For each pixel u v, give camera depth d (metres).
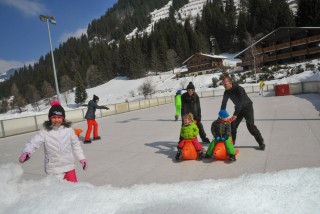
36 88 116.56
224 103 5.26
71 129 3.26
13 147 9.23
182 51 106.88
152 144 7.09
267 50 56.09
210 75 67.19
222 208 2.06
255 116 10.55
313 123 7.70
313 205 2.01
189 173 4.32
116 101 67.44
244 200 2.15
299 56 54.00
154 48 106.88
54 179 2.85
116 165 5.28
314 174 2.52
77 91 80.44
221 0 169.88
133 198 2.36
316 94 19.41
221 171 4.25
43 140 3.06
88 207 2.20
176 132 8.75
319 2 68.62
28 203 2.31
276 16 86.12
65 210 2.17
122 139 8.35
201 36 111.00
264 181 2.53
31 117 13.67
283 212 1.97
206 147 6.05
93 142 8.30
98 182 4.36
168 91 64.12
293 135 6.39
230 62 85.56
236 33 103.94
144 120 13.86
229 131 4.73
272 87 31.53
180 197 2.33
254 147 5.59
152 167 4.88
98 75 106.00
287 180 2.50
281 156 4.73
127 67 101.19
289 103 14.58
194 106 6.29
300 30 52.84
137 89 77.75
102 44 140.12
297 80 30.25
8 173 2.63
